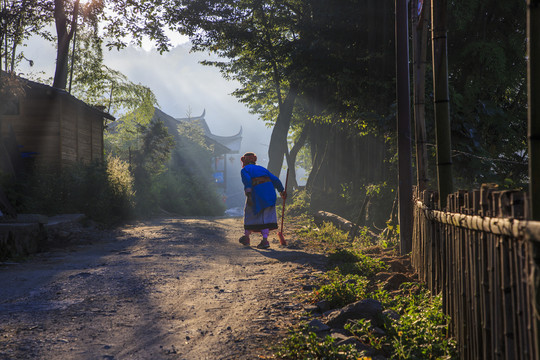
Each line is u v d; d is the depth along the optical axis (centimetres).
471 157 966
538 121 214
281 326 410
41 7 1975
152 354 341
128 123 3209
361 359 321
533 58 215
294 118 2559
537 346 194
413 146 1005
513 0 1159
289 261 742
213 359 333
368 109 1254
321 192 1652
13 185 1212
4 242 772
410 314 417
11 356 328
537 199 212
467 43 1206
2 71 1288
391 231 866
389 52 1263
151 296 512
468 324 319
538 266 193
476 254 297
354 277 561
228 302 491
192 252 835
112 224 1332
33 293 521
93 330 392
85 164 1706
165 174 2794
